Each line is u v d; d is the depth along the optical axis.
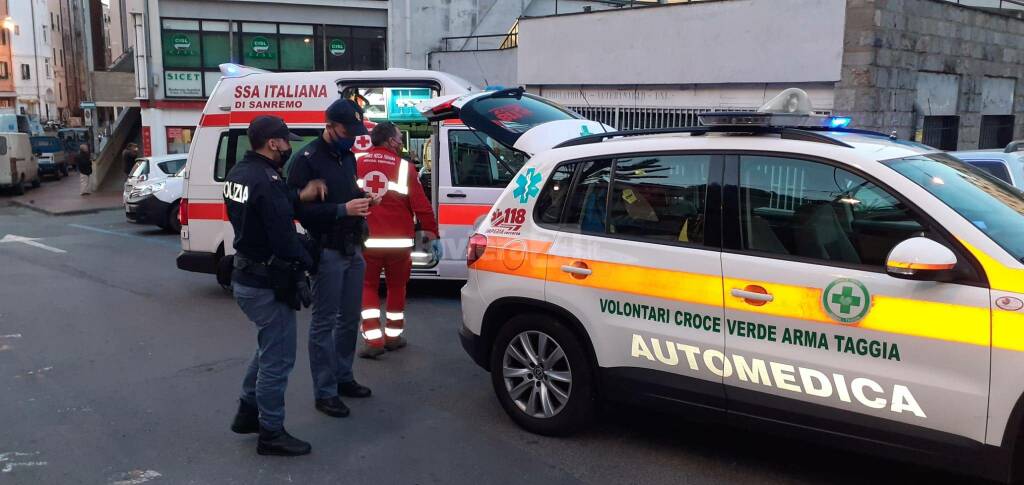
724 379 3.80
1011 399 3.05
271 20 24.92
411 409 5.08
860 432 3.44
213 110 8.34
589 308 4.26
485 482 4.01
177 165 15.88
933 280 3.18
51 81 62.97
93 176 25.48
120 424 4.82
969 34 13.61
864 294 3.38
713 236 3.88
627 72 14.92
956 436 3.21
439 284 9.24
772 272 3.64
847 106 11.76
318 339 4.88
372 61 25.94
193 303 8.36
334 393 4.96
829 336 3.48
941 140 13.56
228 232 8.34
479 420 4.88
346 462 4.26
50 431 4.71
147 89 24.42
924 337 3.23
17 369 5.98
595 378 4.32
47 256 11.96
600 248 4.25
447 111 6.18
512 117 5.98
